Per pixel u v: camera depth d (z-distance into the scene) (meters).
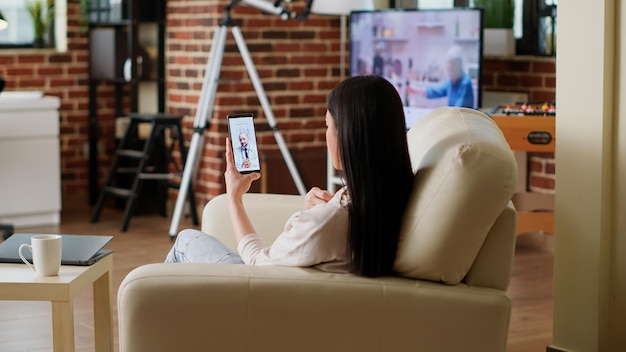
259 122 6.41
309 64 6.52
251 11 6.30
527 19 5.83
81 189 7.23
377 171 2.41
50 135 6.32
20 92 6.59
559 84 3.46
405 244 2.42
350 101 2.41
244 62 6.20
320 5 5.94
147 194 6.83
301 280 2.41
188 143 6.60
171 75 6.73
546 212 4.84
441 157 2.42
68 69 7.10
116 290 4.63
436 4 6.36
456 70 5.52
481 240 2.41
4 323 4.08
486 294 2.40
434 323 2.39
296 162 6.47
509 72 5.87
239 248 2.73
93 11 6.96
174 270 2.42
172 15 6.69
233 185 2.79
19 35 7.04
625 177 3.35
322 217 2.46
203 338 2.40
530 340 3.86
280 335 2.41
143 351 2.40
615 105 3.36
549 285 4.77
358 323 2.40
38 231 6.18
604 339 3.44
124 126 6.88
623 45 3.32
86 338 3.84
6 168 6.20
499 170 2.33
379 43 5.81
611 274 3.41
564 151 3.46
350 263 2.46
